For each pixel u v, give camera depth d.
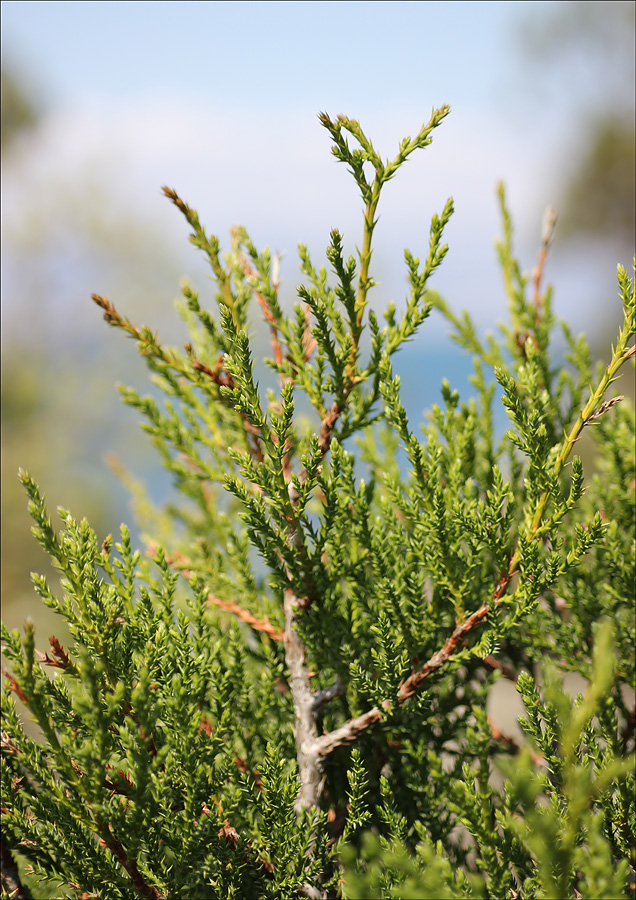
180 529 2.83
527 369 1.90
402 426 1.55
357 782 1.47
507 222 2.33
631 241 14.11
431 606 1.73
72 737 1.42
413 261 1.60
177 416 2.24
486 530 1.49
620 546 1.98
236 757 1.81
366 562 1.81
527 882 1.31
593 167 14.29
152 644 1.49
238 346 1.41
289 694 1.91
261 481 1.50
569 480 2.20
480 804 1.26
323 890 1.53
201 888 1.52
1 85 15.69
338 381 1.69
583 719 1.05
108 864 1.36
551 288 2.37
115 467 2.88
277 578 1.72
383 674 1.54
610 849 1.40
